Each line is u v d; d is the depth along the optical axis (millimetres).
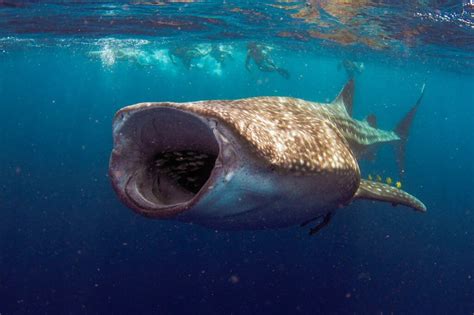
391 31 15656
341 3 12047
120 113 2646
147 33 19016
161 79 64875
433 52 19938
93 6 13195
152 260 17266
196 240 19141
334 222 19891
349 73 28031
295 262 17016
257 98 4469
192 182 3492
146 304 14211
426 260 19750
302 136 3521
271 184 2967
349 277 16547
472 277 18984
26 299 14758
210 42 22312
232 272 16203
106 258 17531
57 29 17797
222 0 12406
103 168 35188
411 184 40188
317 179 3455
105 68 42094
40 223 21531
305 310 14062
